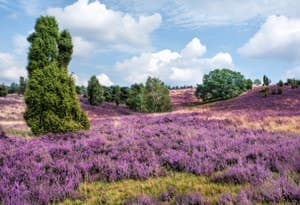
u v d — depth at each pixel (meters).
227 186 6.29
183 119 20.50
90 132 14.05
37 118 14.11
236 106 40.94
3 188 6.32
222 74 97.75
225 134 13.05
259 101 47.59
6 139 12.25
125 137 12.42
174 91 127.25
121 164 7.88
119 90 87.50
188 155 8.66
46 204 5.90
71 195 6.20
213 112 27.14
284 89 65.25
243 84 98.88
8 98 73.81
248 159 8.15
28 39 15.36
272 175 6.59
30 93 14.12
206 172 7.34
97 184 7.04
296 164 7.05
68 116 14.37
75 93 14.89
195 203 5.31
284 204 5.01
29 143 11.18
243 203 5.01
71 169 7.60
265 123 17.91
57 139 12.31
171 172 7.57
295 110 29.28
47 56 15.14
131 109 73.12
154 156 8.69
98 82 75.88
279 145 9.80
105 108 67.81
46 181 6.90
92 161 8.25
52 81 14.14
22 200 5.78
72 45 15.97
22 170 7.61
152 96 56.47
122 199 5.96
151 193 6.14
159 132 13.86
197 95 100.94
